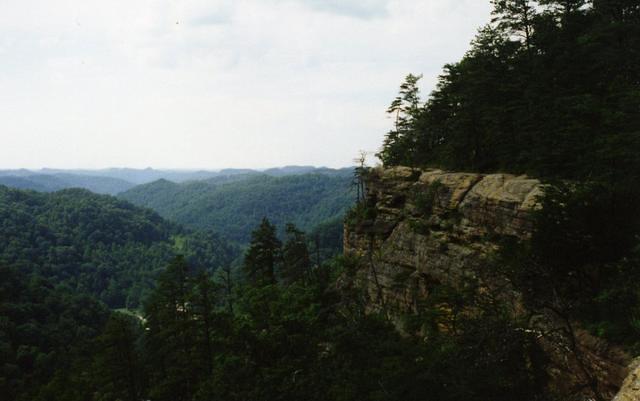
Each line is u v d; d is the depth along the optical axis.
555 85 30.80
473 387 15.58
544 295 16.75
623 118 22.25
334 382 21.23
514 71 36.06
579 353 16.48
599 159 22.55
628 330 15.30
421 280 33.38
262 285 50.84
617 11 30.91
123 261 195.75
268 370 24.05
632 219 16.52
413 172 39.06
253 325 33.00
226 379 24.44
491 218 27.50
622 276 15.74
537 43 34.88
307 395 21.27
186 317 36.00
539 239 16.84
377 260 39.41
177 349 35.12
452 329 23.81
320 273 58.56
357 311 36.69
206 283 35.34
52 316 92.62
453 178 33.16
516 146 31.17
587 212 16.38
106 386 34.72
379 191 42.44
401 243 36.44
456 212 31.44
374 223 41.44
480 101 37.31
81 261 178.00
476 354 16.62
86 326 93.56
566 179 24.80
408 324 30.75
